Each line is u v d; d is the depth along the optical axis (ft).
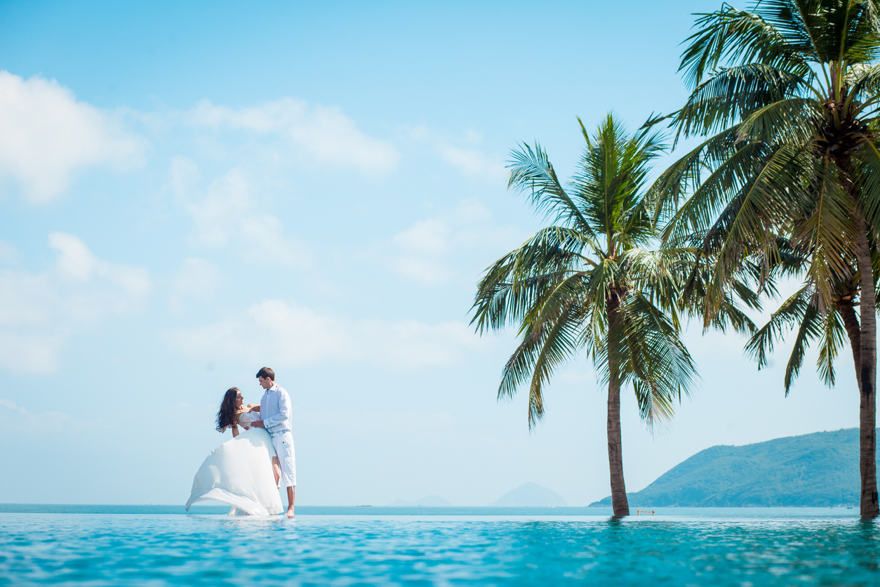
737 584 16.21
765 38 48.83
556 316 54.24
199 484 37.99
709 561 20.57
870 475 44.83
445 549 23.52
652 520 46.68
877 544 25.86
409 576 17.31
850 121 46.16
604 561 20.49
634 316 54.49
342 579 16.67
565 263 58.75
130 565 18.43
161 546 22.93
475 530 32.81
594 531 32.32
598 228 60.75
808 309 62.03
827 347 64.90
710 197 46.73
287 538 26.58
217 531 29.22
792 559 21.02
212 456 38.29
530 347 59.00
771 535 29.99
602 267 53.01
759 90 48.26
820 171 45.37
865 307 45.62
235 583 15.81
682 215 47.62
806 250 50.75
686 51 50.34
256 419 39.34
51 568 17.74
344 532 30.27
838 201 44.09
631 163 58.49
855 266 54.70
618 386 55.62
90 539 24.99
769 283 60.85
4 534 26.71
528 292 58.95
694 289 54.60
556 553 22.54
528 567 19.13
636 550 23.50
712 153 48.62
